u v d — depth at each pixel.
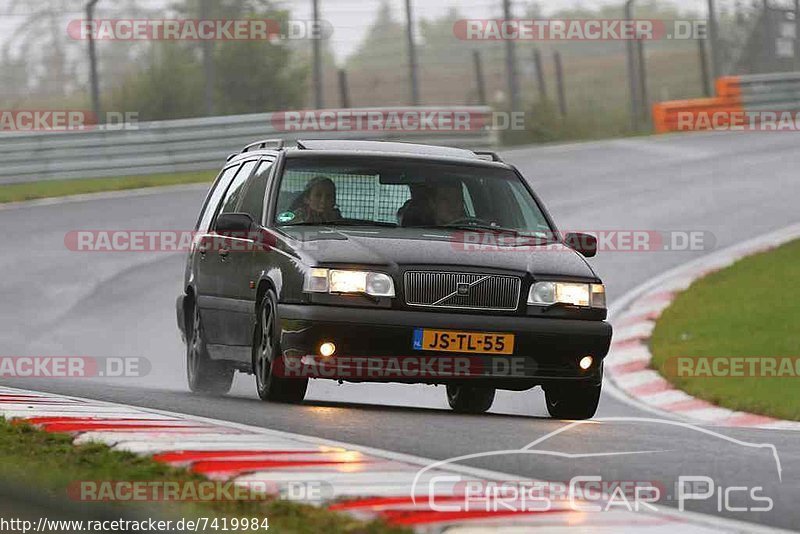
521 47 153.25
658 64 136.75
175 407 22.91
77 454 16.50
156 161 75.00
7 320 45.00
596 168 77.06
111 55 90.75
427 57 121.00
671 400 35.75
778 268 50.97
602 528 12.32
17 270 51.88
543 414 29.86
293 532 11.79
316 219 25.70
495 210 26.55
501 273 24.12
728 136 90.19
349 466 15.62
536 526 12.30
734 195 67.81
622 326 44.78
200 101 92.31
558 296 24.36
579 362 24.36
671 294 48.66
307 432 19.31
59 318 45.44
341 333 23.39
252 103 92.81
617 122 99.44
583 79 131.62
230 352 27.33
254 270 25.73
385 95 116.69
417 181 26.50
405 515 12.73
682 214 63.28
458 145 80.12
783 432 22.39
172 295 49.09
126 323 45.12
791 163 77.38
